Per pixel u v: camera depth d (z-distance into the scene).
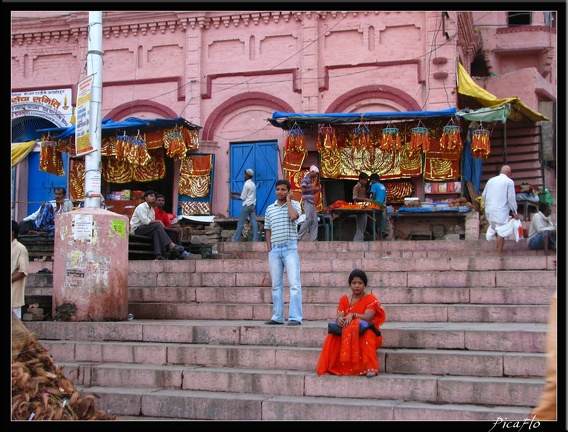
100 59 9.69
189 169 17.62
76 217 9.05
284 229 8.25
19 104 19.50
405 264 10.48
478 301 8.81
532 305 8.38
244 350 7.30
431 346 7.15
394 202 16.50
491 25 19.53
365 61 17.02
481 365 6.52
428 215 15.51
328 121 15.98
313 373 6.81
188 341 7.98
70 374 7.46
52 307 9.27
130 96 18.48
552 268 9.84
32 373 6.04
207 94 17.94
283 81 17.52
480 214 15.87
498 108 14.97
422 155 16.19
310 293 9.35
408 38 16.81
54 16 19.05
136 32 18.52
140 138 17.12
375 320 6.80
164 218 13.20
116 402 6.82
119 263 9.19
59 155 18.02
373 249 12.51
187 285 10.62
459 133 15.32
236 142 17.75
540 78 18.94
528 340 6.86
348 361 6.56
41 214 13.29
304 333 7.58
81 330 8.44
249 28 17.81
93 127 9.51
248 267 11.18
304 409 6.23
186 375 7.04
